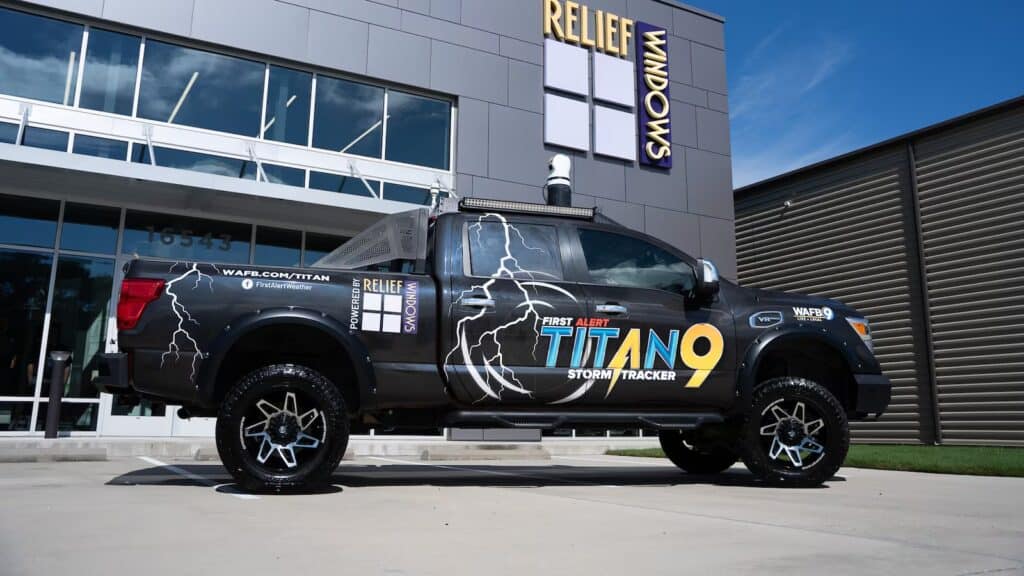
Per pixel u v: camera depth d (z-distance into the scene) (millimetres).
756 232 16719
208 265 4496
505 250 5066
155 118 10453
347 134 11609
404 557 2523
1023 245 11836
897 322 13555
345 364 4883
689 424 5109
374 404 4621
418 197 11922
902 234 13648
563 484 5395
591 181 13047
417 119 12141
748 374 5215
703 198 14070
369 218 11016
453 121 12367
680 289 5312
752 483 5598
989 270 12242
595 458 10070
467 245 5020
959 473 6828
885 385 5449
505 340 4828
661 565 2445
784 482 5168
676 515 3637
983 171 12508
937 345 12844
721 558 2568
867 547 2822
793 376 5715
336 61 11508
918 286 13297
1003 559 2621
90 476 5789
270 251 11172
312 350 4770
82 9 10070
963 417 12367
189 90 10719
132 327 4297
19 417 9367
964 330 12492
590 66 13430
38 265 9805
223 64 10992
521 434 11492
